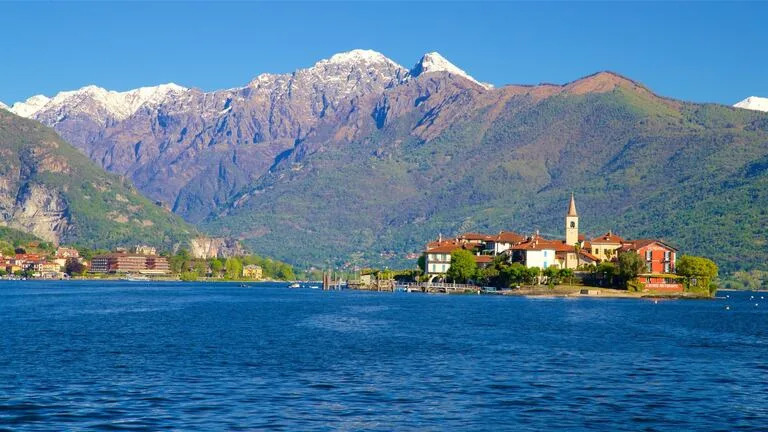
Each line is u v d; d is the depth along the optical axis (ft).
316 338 481.46
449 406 281.54
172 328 547.49
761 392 310.45
